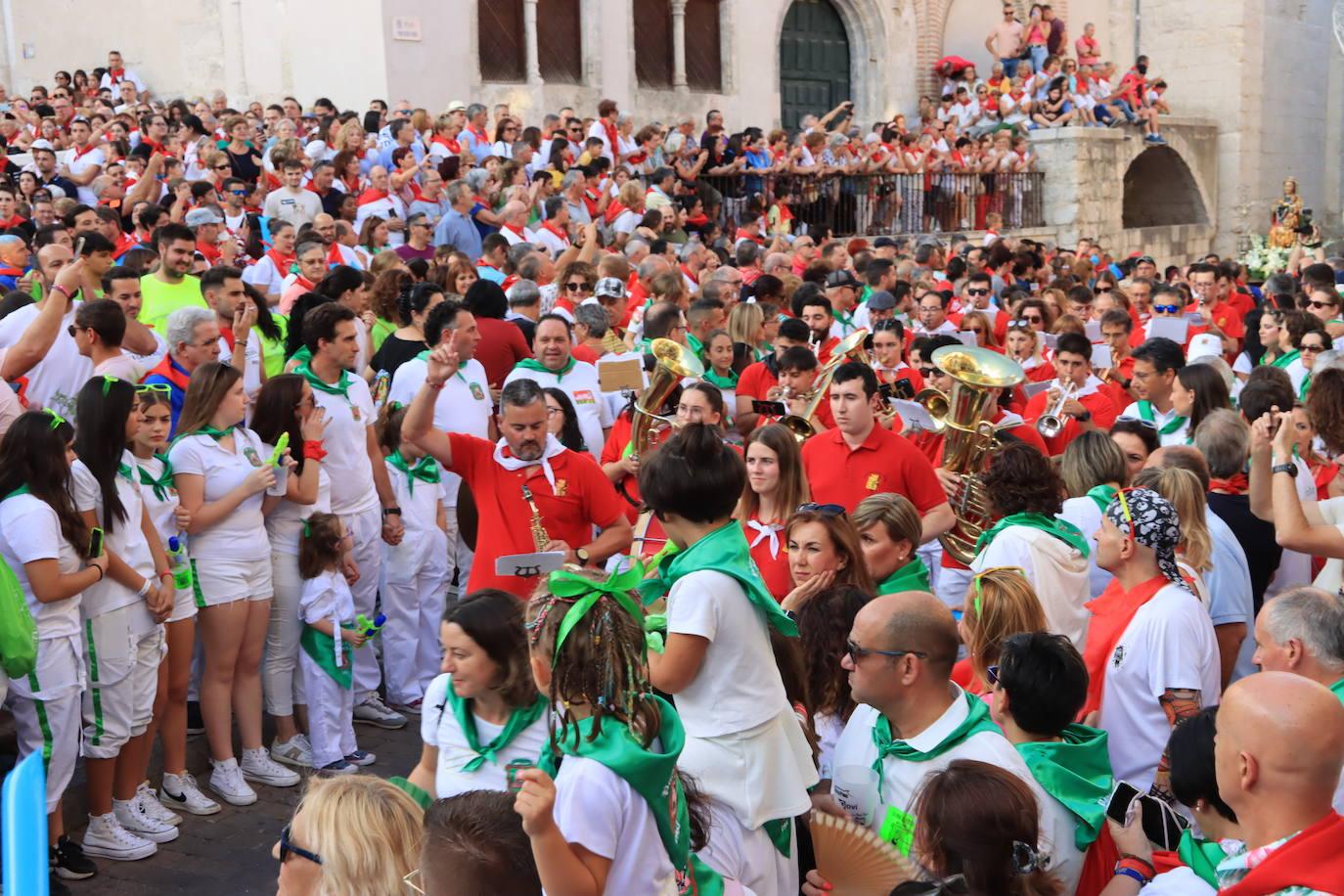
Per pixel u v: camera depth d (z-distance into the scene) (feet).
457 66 60.29
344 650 19.35
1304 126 98.99
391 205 41.55
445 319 21.75
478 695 10.75
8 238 28.17
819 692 13.09
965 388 19.39
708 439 11.01
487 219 40.70
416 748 20.59
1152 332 31.60
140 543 16.52
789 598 13.94
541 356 23.72
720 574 10.78
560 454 17.13
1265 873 8.03
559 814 8.48
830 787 12.05
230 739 18.34
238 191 38.73
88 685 16.11
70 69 70.74
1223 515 18.31
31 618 14.65
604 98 65.92
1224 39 92.02
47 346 19.43
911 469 17.89
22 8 71.46
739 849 10.67
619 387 21.06
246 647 18.56
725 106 72.43
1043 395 25.66
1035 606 12.87
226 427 18.11
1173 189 92.38
